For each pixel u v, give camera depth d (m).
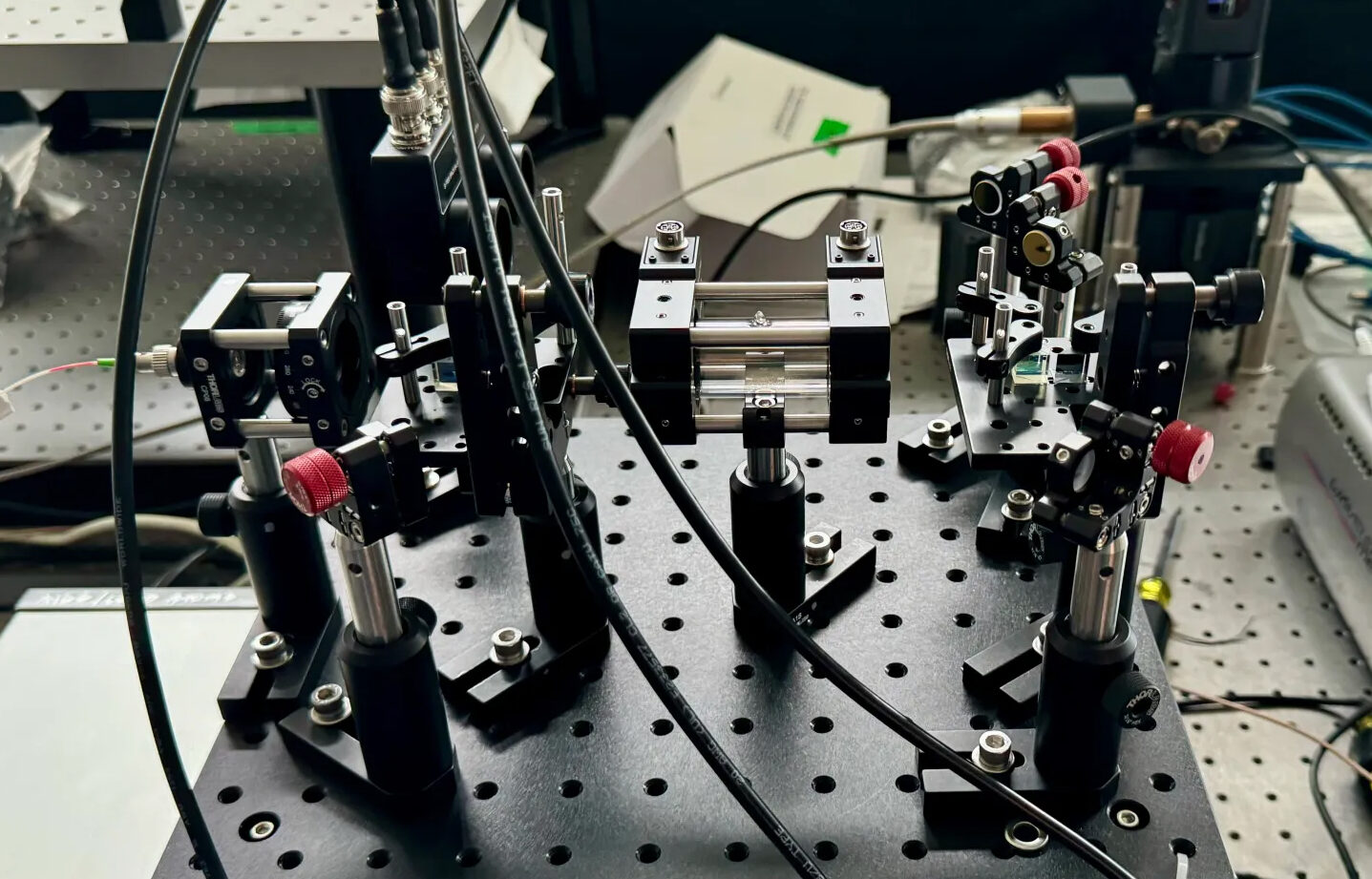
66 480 1.36
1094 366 0.78
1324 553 1.18
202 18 0.67
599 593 0.67
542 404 0.74
